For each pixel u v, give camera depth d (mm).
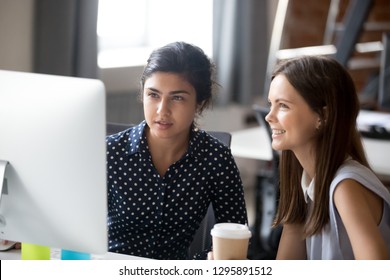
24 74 1896
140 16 6172
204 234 2600
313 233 2123
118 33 6012
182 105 2252
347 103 2076
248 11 6480
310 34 7273
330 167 2066
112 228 2498
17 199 1969
